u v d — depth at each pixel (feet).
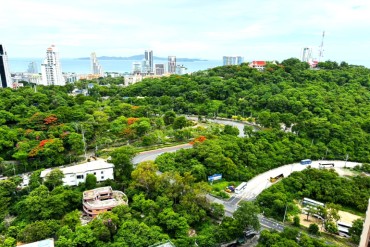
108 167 383.45
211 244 273.54
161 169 406.62
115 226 286.87
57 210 304.71
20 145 415.23
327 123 533.55
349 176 426.10
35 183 352.69
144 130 529.04
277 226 324.80
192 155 436.76
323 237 311.47
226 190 390.01
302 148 495.00
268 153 475.72
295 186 393.50
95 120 539.70
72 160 442.91
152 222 294.87
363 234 125.90
